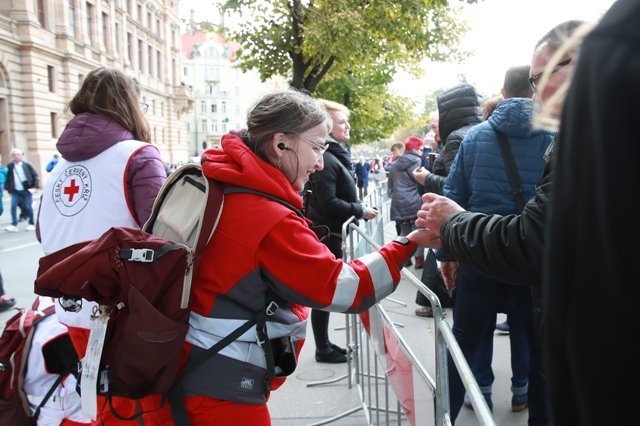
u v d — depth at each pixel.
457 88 3.71
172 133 55.81
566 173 0.58
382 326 2.43
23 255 9.30
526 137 2.41
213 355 1.55
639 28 0.52
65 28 33.88
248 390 1.58
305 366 3.96
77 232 2.03
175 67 57.56
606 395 0.53
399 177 7.36
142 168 2.03
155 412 1.62
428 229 1.77
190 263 1.50
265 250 1.53
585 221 0.54
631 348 0.52
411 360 1.87
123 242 1.50
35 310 2.43
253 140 1.70
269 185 1.57
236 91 90.94
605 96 0.53
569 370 0.58
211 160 1.61
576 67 0.58
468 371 1.27
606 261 0.52
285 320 1.66
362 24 7.66
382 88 13.73
